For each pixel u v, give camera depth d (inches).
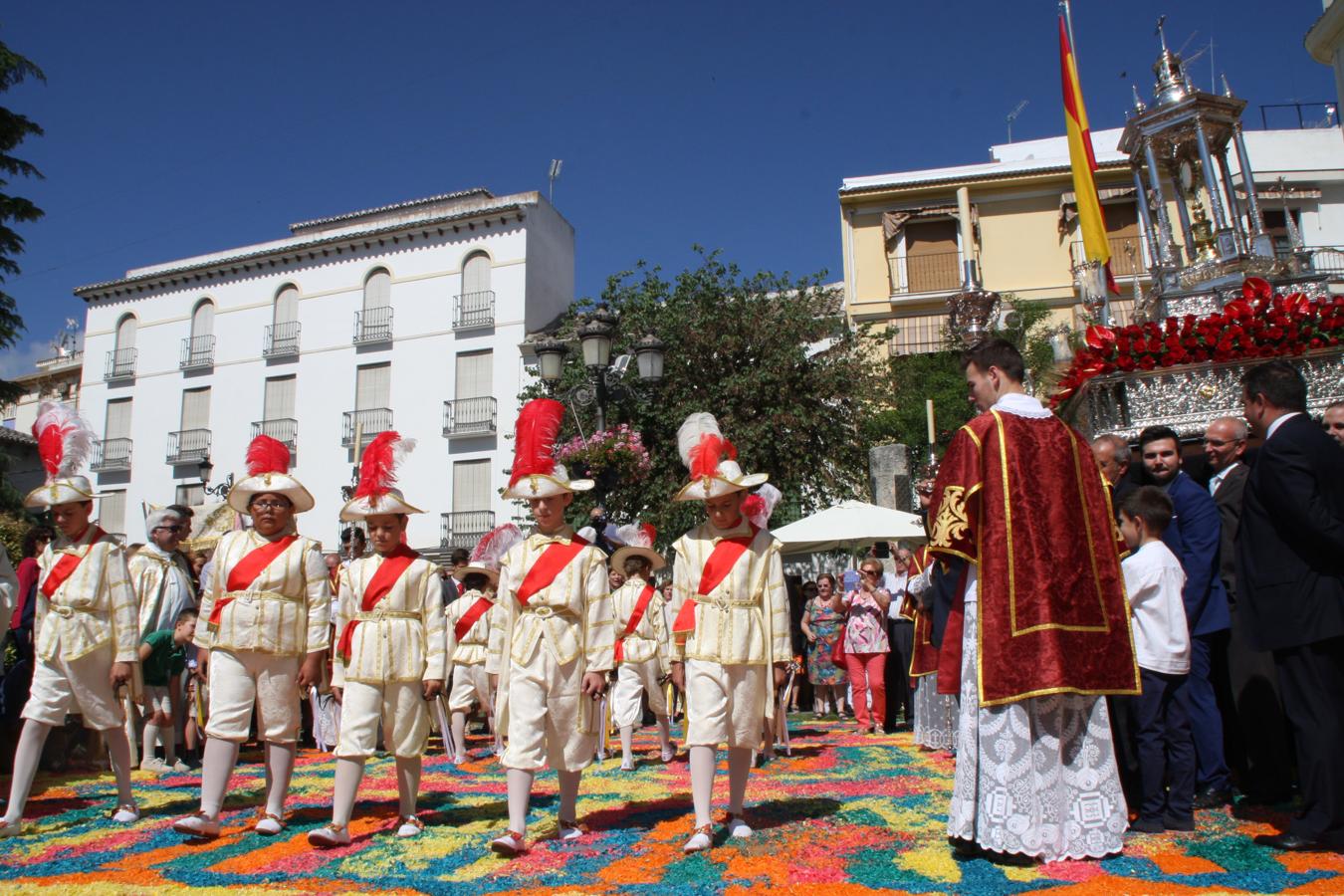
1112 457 228.8
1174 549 208.7
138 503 1359.5
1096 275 446.0
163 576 331.0
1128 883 145.9
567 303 1332.4
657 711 338.0
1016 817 159.9
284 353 1304.1
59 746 314.8
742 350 848.3
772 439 810.8
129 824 228.5
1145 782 184.2
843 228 1161.4
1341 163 1091.3
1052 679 158.7
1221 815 193.5
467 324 1216.2
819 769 300.2
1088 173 469.7
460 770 331.6
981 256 1125.7
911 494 759.1
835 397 856.3
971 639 171.5
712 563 201.0
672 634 202.8
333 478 1253.7
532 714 193.6
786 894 150.3
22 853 199.6
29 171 816.3
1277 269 344.5
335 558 407.8
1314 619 162.6
